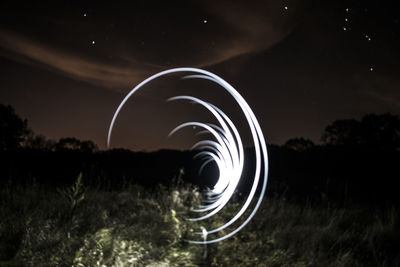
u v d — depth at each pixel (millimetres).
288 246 5012
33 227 4422
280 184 11633
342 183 12859
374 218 6965
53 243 3986
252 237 5215
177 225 4859
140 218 5293
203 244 4496
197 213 5945
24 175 11422
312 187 11578
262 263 4242
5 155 16594
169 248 4199
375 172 16094
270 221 6027
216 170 15805
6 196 6234
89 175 11961
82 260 3547
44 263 3533
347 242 5438
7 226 4457
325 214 6930
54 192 6969
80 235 4422
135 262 3561
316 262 4434
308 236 5387
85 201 5980
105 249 3803
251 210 6543
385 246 5465
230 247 4656
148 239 4453
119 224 4898
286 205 7285
